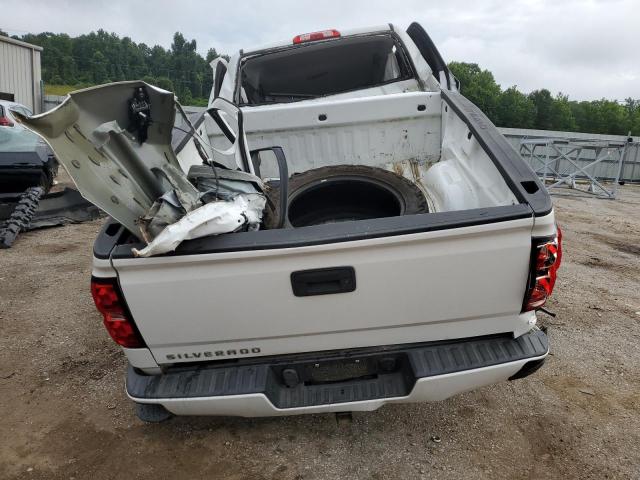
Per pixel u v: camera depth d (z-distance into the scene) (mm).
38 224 6648
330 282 1851
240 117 2652
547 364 3166
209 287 1824
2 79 18203
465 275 1844
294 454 2408
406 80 3891
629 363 3191
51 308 4117
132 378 2086
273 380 2051
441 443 2457
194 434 2580
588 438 2482
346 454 2398
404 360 2039
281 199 2289
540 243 1803
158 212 1798
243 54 3961
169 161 2246
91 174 1785
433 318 1947
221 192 2100
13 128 7395
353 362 2055
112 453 2467
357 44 4043
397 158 3480
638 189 13961
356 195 2799
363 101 3297
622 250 6086
